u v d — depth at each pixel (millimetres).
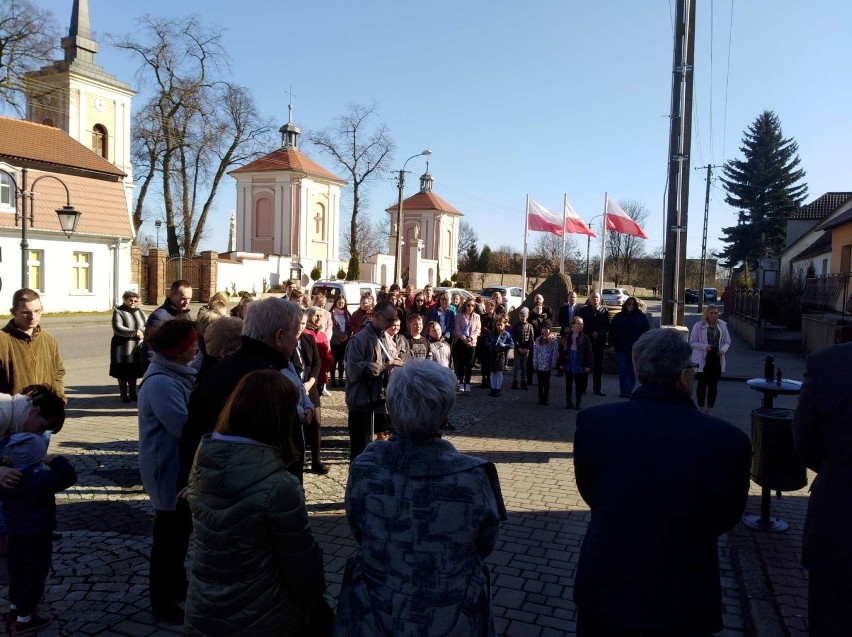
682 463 2289
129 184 40406
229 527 2242
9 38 31766
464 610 2080
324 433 8516
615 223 24547
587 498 2516
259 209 48844
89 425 8570
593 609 2359
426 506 2082
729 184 60281
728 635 3797
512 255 91000
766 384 5062
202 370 4016
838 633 2350
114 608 3875
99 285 30812
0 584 4055
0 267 26875
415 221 61000
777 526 5102
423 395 2137
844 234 25484
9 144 28016
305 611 2438
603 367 15258
